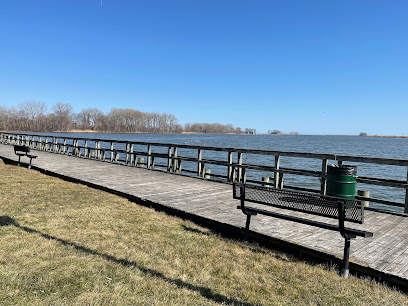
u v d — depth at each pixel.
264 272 3.48
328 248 3.90
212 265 3.59
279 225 4.87
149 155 11.86
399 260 3.56
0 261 3.30
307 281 3.28
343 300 2.89
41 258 3.45
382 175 21.92
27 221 4.80
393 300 2.89
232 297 2.90
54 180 9.05
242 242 4.50
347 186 5.88
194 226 5.17
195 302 2.76
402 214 5.78
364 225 5.05
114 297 2.74
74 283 2.95
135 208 6.14
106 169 11.45
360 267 3.43
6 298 2.62
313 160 32.53
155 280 3.12
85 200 6.54
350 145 77.44
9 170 10.84
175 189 7.82
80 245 3.92
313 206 3.84
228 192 7.57
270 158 34.19
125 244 4.07
